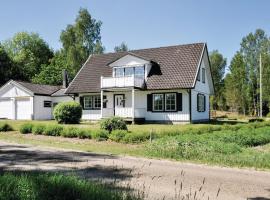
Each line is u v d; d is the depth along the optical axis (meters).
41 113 37.81
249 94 59.91
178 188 7.54
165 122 29.59
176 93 29.27
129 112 30.09
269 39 61.16
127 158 11.73
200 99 31.59
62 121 27.20
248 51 62.03
